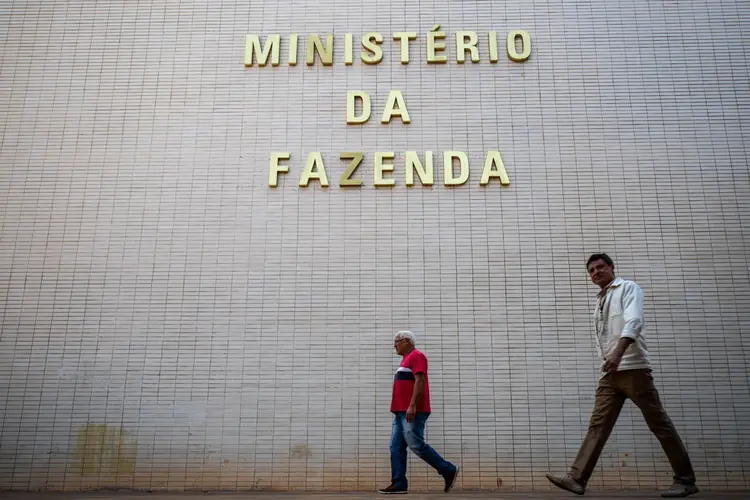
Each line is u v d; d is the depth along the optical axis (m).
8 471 7.15
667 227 7.77
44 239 7.88
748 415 7.18
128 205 7.98
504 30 8.53
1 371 7.45
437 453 6.52
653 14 8.52
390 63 8.42
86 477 7.13
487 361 7.39
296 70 8.43
